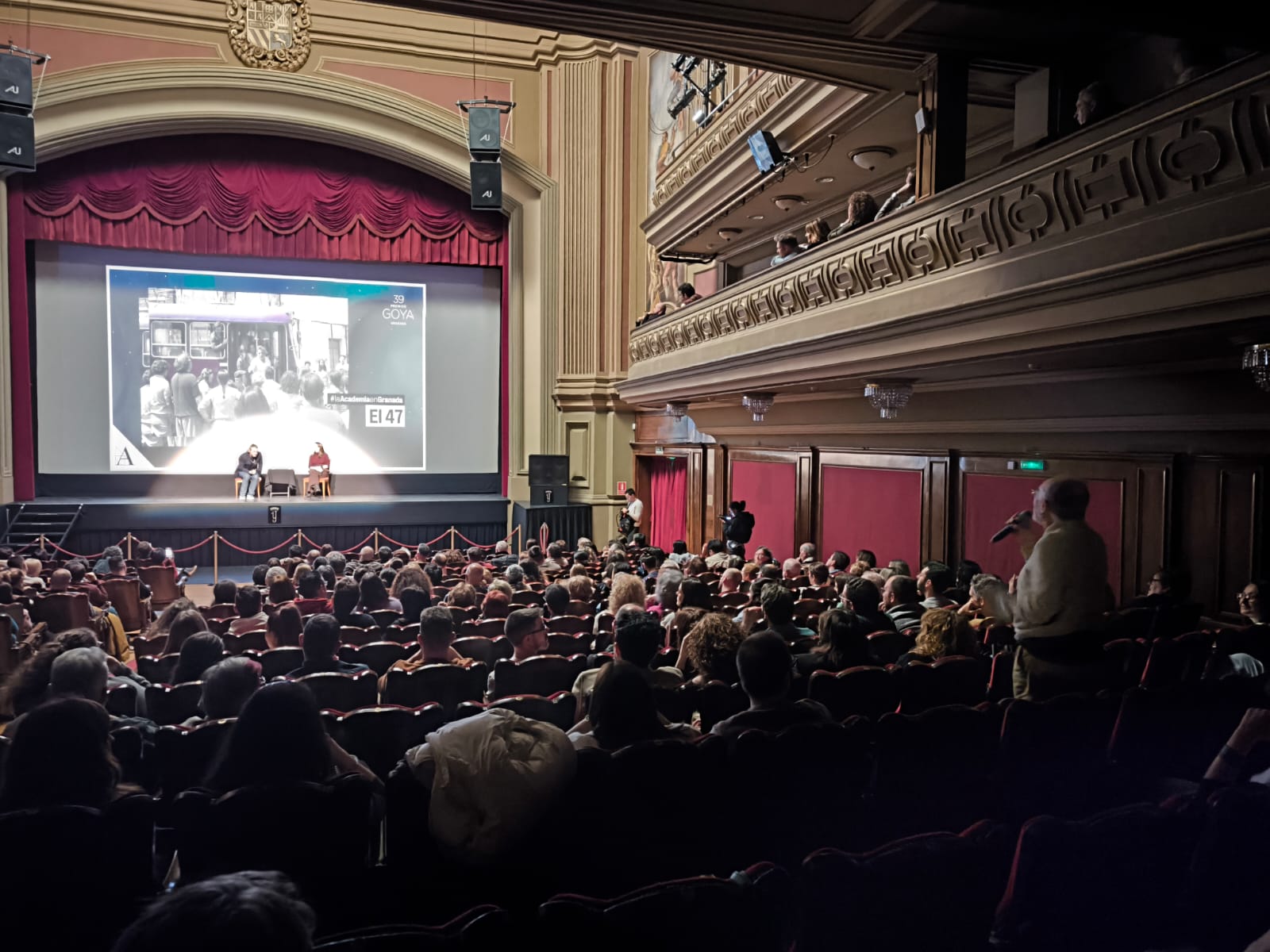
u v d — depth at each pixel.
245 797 2.62
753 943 2.05
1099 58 6.93
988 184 5.95
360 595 6.58
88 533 15.79
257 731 2.76
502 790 2.63
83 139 15.80
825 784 3.20
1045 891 2.28
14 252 15.97
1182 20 4.45
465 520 18.00
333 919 2.74
